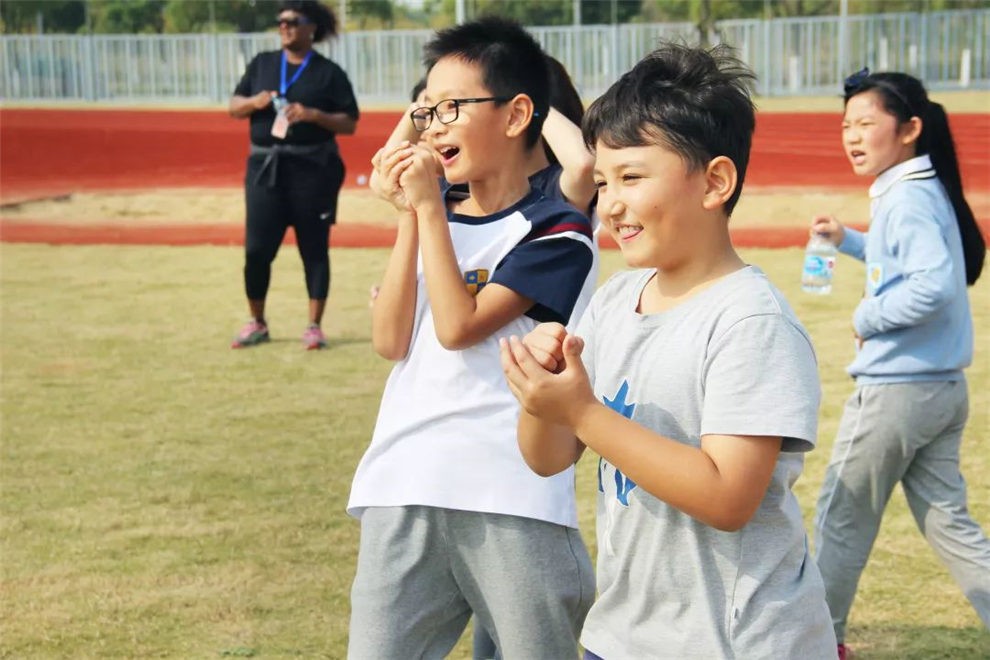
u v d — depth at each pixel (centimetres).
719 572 193
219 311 830
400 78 2792
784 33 2719
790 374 184
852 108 334
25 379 650
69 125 2147
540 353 185
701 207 190
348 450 523
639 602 199
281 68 722
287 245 1105
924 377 317
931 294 309
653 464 181
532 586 237
